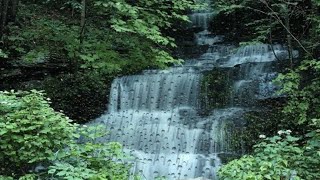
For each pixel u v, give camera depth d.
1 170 4.96
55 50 10.11
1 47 10.16
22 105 5.06
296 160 5.28
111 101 10.06
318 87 8.05
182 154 8.18
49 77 10.20
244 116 8.88
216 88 9.94
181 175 7.63
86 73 10.41
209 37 15.54
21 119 4.88
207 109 9.57
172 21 14.77
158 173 7.73
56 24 9.72
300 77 8.31
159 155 8.23
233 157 7.84
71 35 8.62
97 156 5.25
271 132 8.27
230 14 15.76
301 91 8.08
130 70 10.88
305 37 11.83
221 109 9.48
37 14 13.15
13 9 11.30
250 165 5.08
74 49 8.34
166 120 9.34
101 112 9.73
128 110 9.96
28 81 9.99
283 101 9.32
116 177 4.99
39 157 4.75
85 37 8.65
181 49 14.21
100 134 5.38
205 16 16.25
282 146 5.45
